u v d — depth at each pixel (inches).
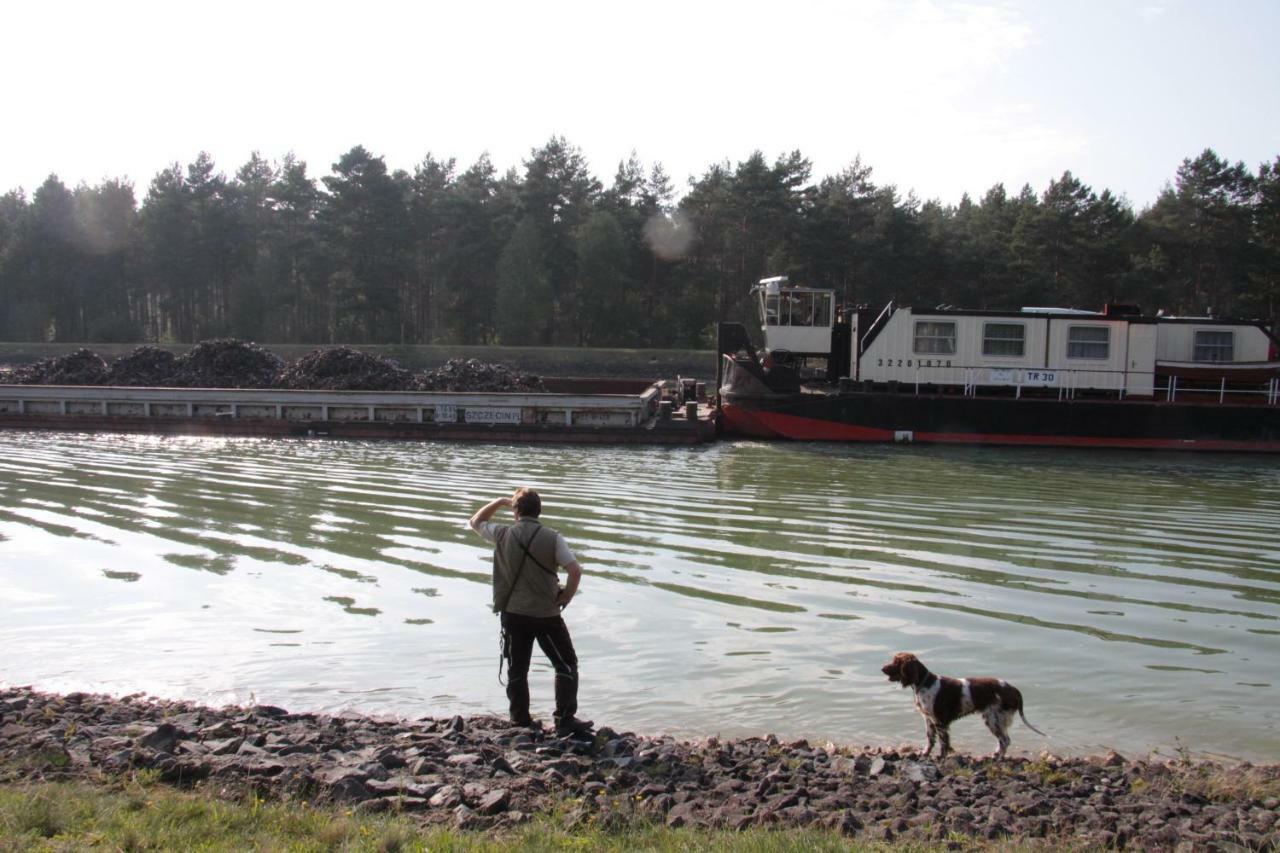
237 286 3582.7
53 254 3764.8
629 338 3422.7
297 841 216.7
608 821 243.1
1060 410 1422.2
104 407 1553.9
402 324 3543.3
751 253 3440.0
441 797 256.5
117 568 605.6
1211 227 3225.9
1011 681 429.7
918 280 3102.9
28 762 272.7
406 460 1190.9
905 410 1435.8
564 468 1125.1
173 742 294.8
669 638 479.8
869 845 229.6
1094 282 3112.7
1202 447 1414.9
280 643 462.9
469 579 591.5
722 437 1493.6
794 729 371.6
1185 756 347.3
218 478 1008.2
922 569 637.3
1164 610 549.6
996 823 259.0
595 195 3607.3
